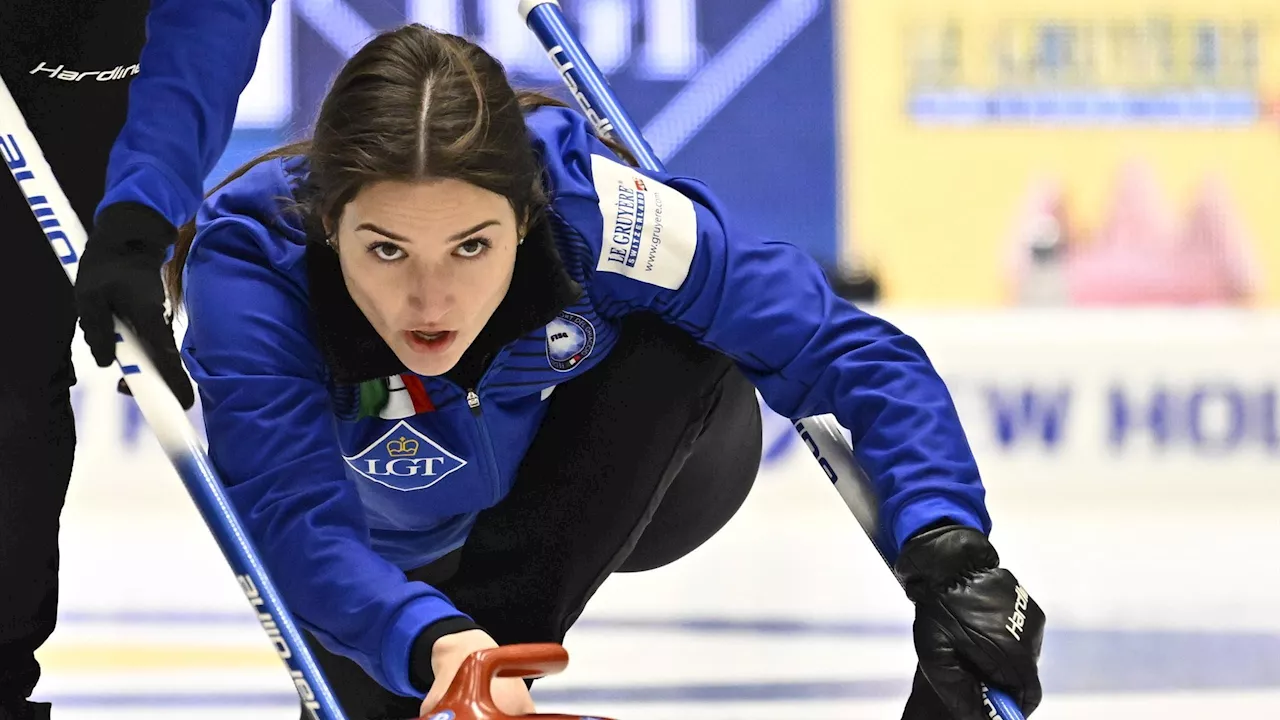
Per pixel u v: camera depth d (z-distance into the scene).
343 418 6.80
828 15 24.34
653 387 7.12
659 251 6.68
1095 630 14.02
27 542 7.25
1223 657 12.93
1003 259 24.58
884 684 11.86
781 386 6.85
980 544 6.29
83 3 7.37
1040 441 20.16
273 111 23.08
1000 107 24.52
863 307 20.48
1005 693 6.20
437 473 7.03
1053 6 24.45
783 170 24.42
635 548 7.99
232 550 5.93
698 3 24.14
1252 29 24.55
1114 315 20.31
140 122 6.49
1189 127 24.58
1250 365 20.28
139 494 19.12
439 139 5.59
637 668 12.45
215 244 6.43
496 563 7.17
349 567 6.03
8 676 7.33
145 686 11.98
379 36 6.02
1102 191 24.55
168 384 6.03
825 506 19.73
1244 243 24.59
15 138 6.52
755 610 14.75
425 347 6.02
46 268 7.21
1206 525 19.56
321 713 5.86
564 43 8.50
